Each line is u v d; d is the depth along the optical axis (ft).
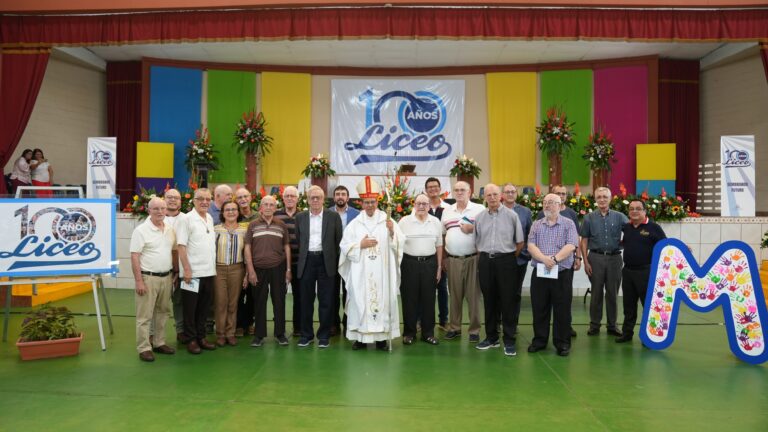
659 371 15.06
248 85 42.50
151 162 39.04
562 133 38.91
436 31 27.89
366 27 27.99
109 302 24.29
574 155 41.42
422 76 42.93
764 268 26.20
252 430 10.94
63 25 28.96
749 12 27.14
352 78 42.86
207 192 16.81
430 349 17.25
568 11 27.78
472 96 42.75
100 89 43.06
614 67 40.96
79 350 16.67
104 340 17.37
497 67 42.34
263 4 27.58
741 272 16.29
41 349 15.70
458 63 42.14
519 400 12.78
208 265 16.58
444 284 19.94
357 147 42.63
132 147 42.55
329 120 42.93
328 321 17.33
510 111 42.14
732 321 16.25
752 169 26.76
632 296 18.13
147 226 15.85
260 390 13.26
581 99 41.42
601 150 38.37
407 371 14.89
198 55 40.73
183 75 41.78
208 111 42.01
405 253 17.92
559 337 16.67
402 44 37.65
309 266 17.35
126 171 42.65
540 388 13.61
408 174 33.14
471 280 18.17
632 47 38.65
